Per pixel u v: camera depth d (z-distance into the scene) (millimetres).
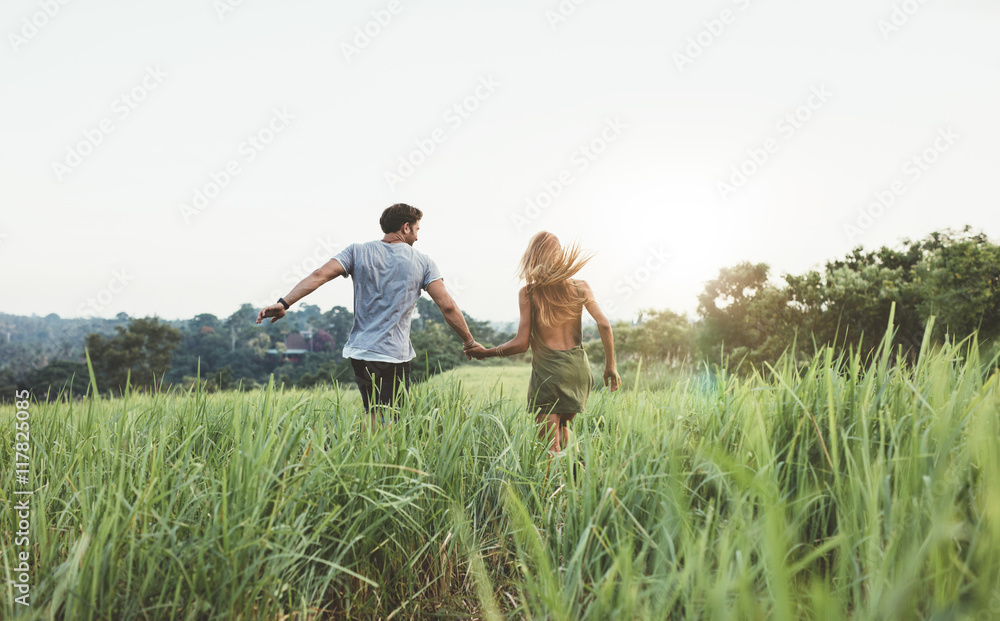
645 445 1980
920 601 1268
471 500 2150
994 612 1151
